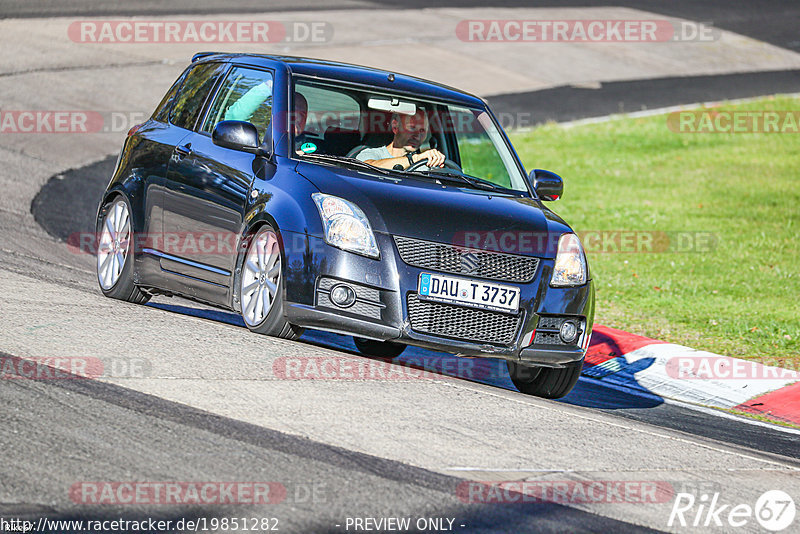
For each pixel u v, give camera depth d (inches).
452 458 734.5
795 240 2331.4
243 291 1021.8
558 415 922.7
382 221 959.6
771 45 5034.5
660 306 1718.8
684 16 5521.7
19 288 1147.9
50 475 610.5
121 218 1201.4
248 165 1051.9
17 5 4131.4
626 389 1246.9
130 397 771.4
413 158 1109.1
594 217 2503.7
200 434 706.8
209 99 1177.4
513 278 985.5
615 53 4658.0
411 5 5226.4
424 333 952.9
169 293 1145.4
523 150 3206.2
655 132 3486.7
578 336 1026.1
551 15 5290.4
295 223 965.8
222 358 909.2
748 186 2864.2
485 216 1003.9
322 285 949.8
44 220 1820.9
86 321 1005.8
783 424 1147.9
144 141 1209.4
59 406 733.9
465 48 4416.8
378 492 642.8
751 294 1854.1
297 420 765.3
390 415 816.9
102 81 3250.5
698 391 1266.0
